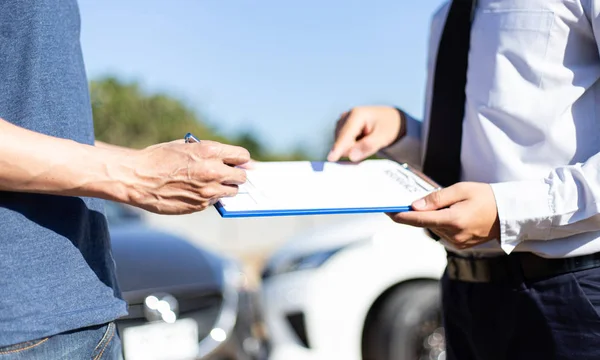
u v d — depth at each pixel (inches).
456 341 69.8
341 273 141.2
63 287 48.5
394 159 76.9
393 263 142.1
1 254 45.7
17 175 44.3
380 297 141.3
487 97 60.2
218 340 122.6
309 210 51.3
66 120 50.9
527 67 57.8
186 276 124.2
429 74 71.9
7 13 48.1
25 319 45.7
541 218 55.4
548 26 56.6
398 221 55.4
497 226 56.3
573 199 55.0
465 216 55.0
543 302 59.2
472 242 57.6
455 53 64.5
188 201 48.4
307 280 141.4
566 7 55.7
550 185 55.6
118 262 124.7
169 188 47.6
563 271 58.4
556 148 57.7
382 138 73.4
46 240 48.1
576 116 57.5
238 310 127.4
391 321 138.5
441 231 57.1
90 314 49.1
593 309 57.1
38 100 48.9
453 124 64.8
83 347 50.3
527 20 57.6
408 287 141.7
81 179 45.7
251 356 128.0
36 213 48.0
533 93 57.7
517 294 60.7
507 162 59.6
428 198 54.7
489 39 60.4
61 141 45.8
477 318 64.9
